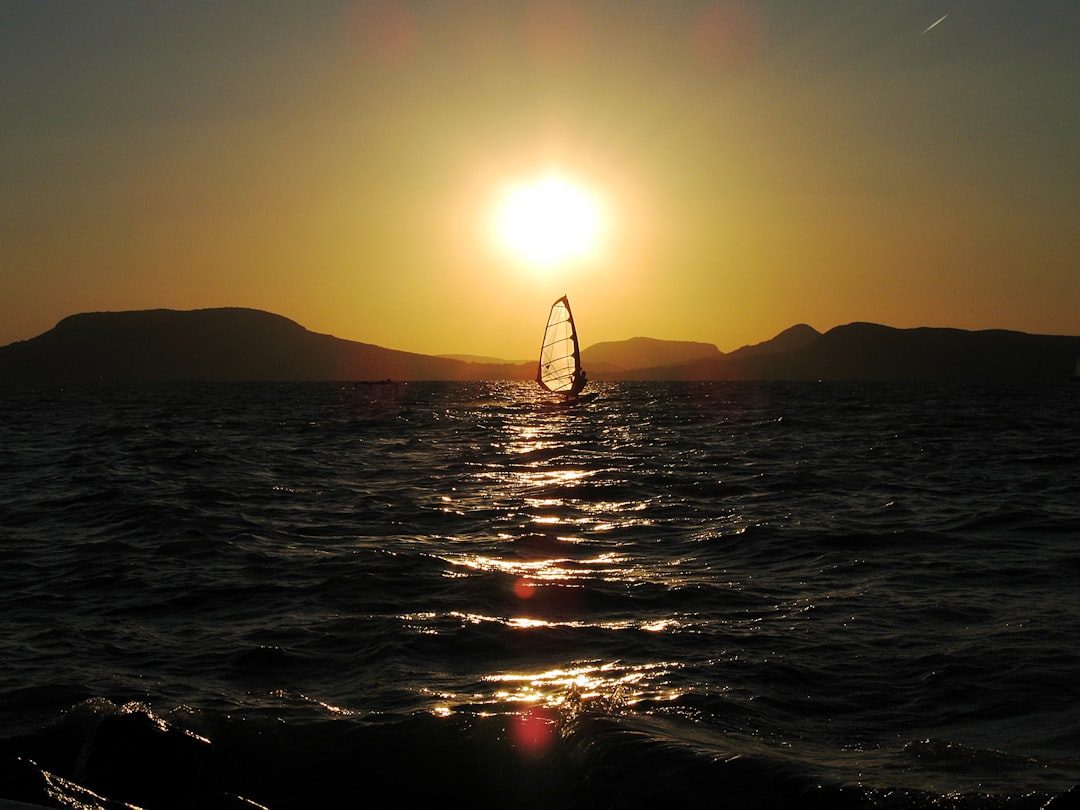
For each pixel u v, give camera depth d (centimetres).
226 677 1076
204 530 2094
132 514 2311
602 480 3116
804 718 923
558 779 752
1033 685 1003
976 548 1827
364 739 829
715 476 3203
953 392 17112
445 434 5838
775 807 691
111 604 1450
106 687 1035
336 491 2920
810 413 8388
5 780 659
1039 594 1440
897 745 841
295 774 782
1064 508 2361
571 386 10181
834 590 1486
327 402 12950
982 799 682
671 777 726
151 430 6294
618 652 1152
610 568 1688
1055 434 5512
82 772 748
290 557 1808
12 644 1224
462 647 1180
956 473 3303
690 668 1080
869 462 3734
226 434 5941
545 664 1108
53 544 1962
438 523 2269
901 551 1803
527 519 2306
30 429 6662
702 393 16225
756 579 1577
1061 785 721
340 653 1166
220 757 802
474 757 793
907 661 1098
